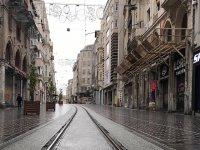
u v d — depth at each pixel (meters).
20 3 41.28
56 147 9.22
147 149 8.97
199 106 26.30
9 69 42.19
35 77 51.78
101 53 96.81
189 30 28.06
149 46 33.03
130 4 57.06
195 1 26.98
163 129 14.55
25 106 27.19
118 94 67.44
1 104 38.84
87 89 141.75
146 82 43.84
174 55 31.88
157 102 38.12
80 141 10.52
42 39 88.69
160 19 36.66
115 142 10.15
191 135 12.23
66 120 20.38
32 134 12.40
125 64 50.69
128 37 58.62
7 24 41.00
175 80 32.34
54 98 114.56
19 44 48.78
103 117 24.55
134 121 19.89
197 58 26.36
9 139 10.68
